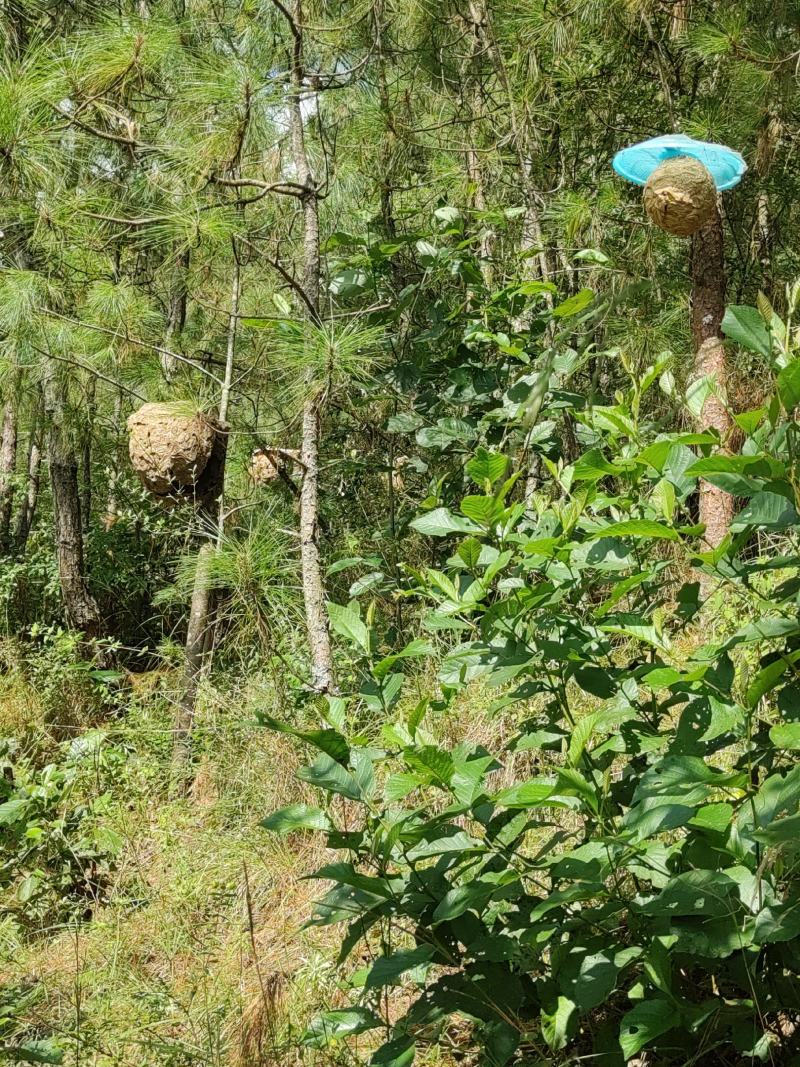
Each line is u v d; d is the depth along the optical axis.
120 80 4.42
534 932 1.90
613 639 4.27
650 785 1.70
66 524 7.59
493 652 2.16
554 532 2.32
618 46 6.66
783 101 5.63
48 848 3.88
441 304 5.11
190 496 5.57
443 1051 2.59
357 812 3.84
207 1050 2.79
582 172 7.20
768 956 1.84
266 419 6.41
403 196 7.15
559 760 3.30
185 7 6.06
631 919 1.89
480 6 6.78
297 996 2.96
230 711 5.08
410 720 2.03
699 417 2.10
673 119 6.35
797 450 1.77
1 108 4.13
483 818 2.06
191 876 3.95
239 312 6.22
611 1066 1.94
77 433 6.91
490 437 4.89
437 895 1.99
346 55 6.02
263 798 4.47
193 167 4.49
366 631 2.19
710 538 5.06
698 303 5.64
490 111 7.08
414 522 2.28
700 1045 1.84
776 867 1.64
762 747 2.00
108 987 3.33
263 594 4.62
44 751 5.58
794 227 7.26
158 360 6.23
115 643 7.48
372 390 5.36
